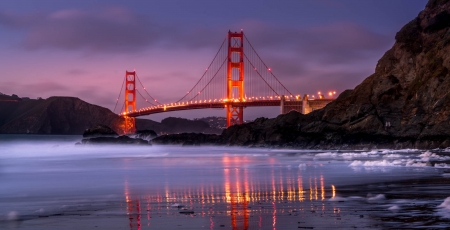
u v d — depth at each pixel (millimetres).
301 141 72000
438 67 65625
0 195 22000
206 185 25016
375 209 16797
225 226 14555
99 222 15422
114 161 48719
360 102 71562
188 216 16156
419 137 61344
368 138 65688
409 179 25906
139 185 25484
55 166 41750
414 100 65562
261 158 50688
